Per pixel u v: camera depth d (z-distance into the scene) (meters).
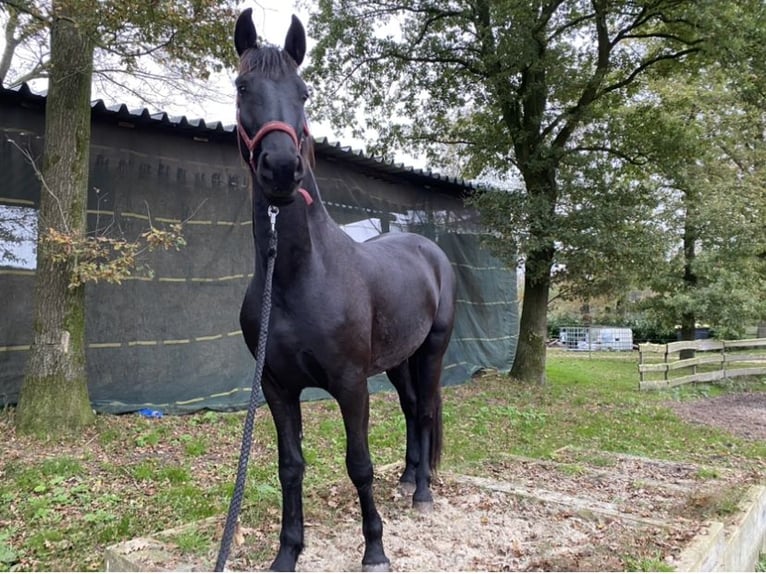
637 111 8.41
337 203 7.08
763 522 3.49
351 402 2.15
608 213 7.20
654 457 4.97
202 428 5.11
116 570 2.40
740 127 11.39
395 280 2.55
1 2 4.52
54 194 4.59
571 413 6.71
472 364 8.95
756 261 11.09
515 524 2.89
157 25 4.54
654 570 2.29
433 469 3.22
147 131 5.70
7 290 5.02
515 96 7.96
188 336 5.90
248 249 6.37
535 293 8.73
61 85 4.63
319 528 2.80
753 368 10.20
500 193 7.65
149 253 5.68
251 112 1.90
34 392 4.57
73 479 3.65
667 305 10.99
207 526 2.76
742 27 6.47
